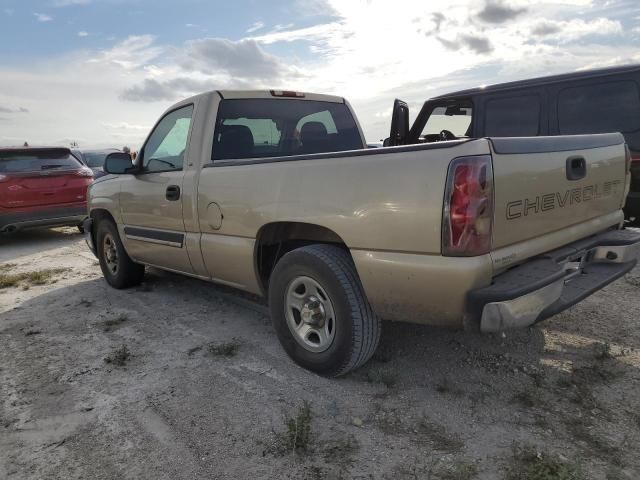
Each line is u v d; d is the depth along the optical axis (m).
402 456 2.38
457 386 3.01
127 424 2.78
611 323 3.85
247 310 4.57
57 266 7.10
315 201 2.96
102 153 14.52
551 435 2.49
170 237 4.26
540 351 3.42
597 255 3.39
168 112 4.48
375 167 2.69
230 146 4.02
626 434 2.48
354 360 2.98
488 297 2.39
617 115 5.54
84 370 3.48
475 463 2.30
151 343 3.90
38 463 2.49
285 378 3.20
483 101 6.50
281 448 2.48
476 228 2.39
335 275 2.92
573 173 3.02
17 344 4.04
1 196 8.66
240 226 3.50
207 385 3.16
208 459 2.44
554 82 5.95
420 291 2.58
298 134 4.45
